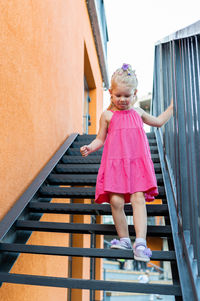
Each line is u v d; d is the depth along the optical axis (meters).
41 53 2.89
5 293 2.01
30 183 2.47
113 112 1.90
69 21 4.27
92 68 6.84
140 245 1.51
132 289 1.39
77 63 4.89
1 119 1.97
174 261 1.60
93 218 6.85
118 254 1.57
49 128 3.11
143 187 1.64
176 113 1.99
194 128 1.66
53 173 2.88
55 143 3.35
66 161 3.18
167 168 2.48
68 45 4.16
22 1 2.39
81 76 5.32
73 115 4.44
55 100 3.38
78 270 4.84
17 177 2.21
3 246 1.66
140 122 1.84
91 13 6.40
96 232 1.93
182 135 2.15
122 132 1.78
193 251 1.56
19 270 2.22
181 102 2.22
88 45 6.26
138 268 17.02
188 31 1.70
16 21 2.26
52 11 3.34
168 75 2.90
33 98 2.62
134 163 1.72
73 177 2.64
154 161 2.99
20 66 2.32
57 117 3.45
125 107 1.87
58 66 3.56
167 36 2.50
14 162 2.16
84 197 2.40
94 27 6.79
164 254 1.58
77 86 4.86
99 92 8.29
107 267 17.17
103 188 1.71
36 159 2.66
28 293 2.45
